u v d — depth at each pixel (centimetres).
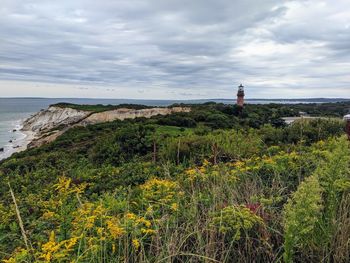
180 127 2300
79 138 2633
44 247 267
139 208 395
